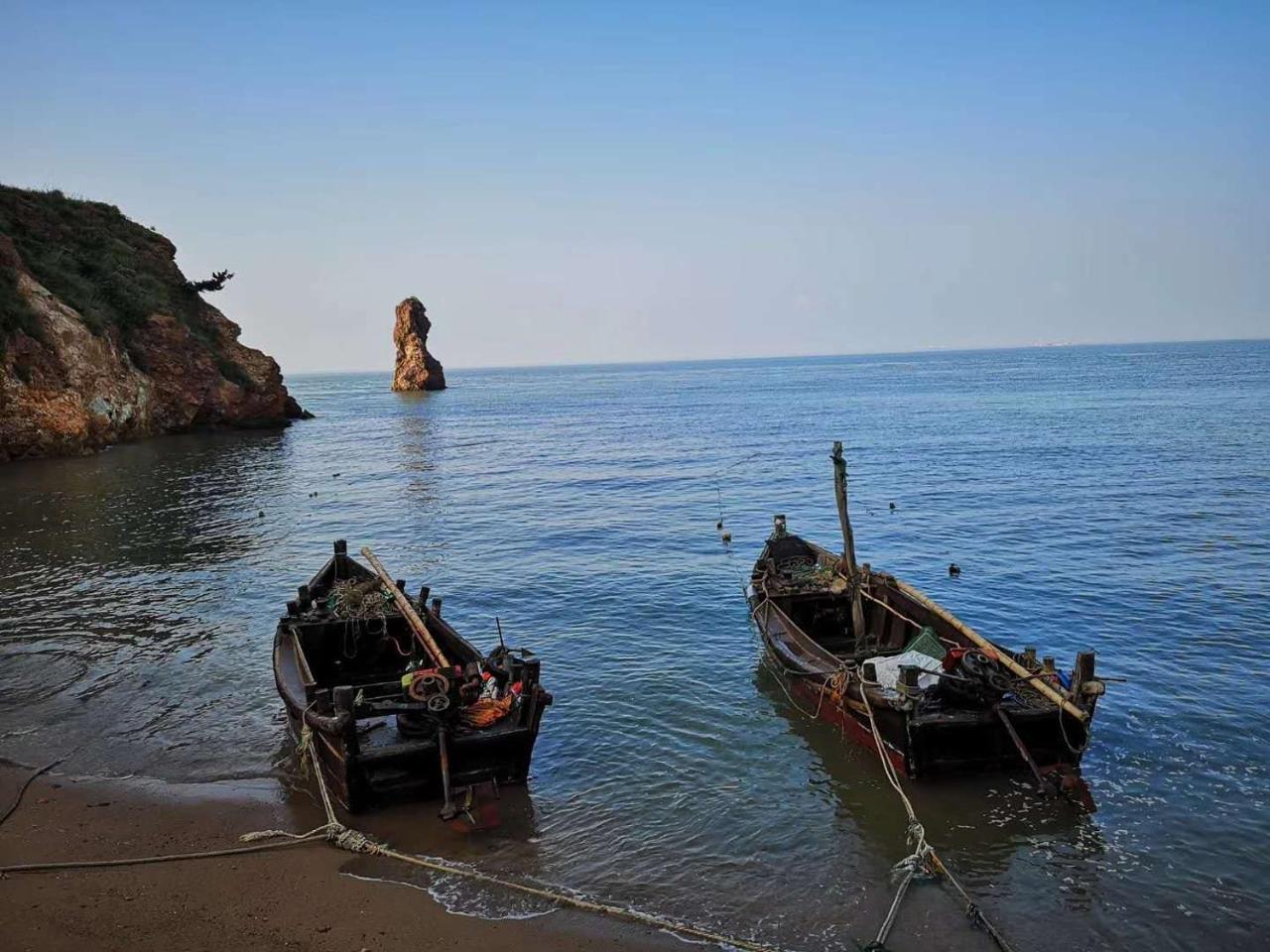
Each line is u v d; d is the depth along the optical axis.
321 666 14.59
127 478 40.59
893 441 53.06
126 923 8.30
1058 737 11.33
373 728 11.09
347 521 31.55
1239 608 18.31
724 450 52.25
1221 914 8.69
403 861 9.52
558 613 19.50
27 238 55.25
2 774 11.48
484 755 10.96
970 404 84.56
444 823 10.34
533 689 10.89
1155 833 10.14
